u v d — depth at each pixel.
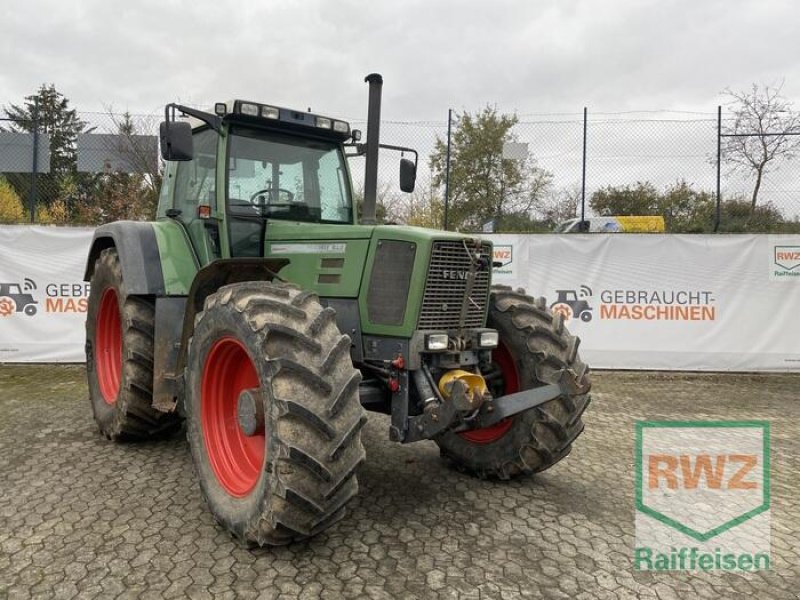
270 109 3.95
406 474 4.03
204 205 3.96
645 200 13.70
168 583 2.57
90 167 12.99
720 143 9.51
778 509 3.59
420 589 2.59
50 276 7.47
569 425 3.67
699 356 7.56
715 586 2.71
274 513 2.62
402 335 3.21
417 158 4.65
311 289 3.61
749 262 7.45
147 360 4.18
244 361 3.22
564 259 7.69
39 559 2.77
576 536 3.15
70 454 4.25
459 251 3.36
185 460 4.14
